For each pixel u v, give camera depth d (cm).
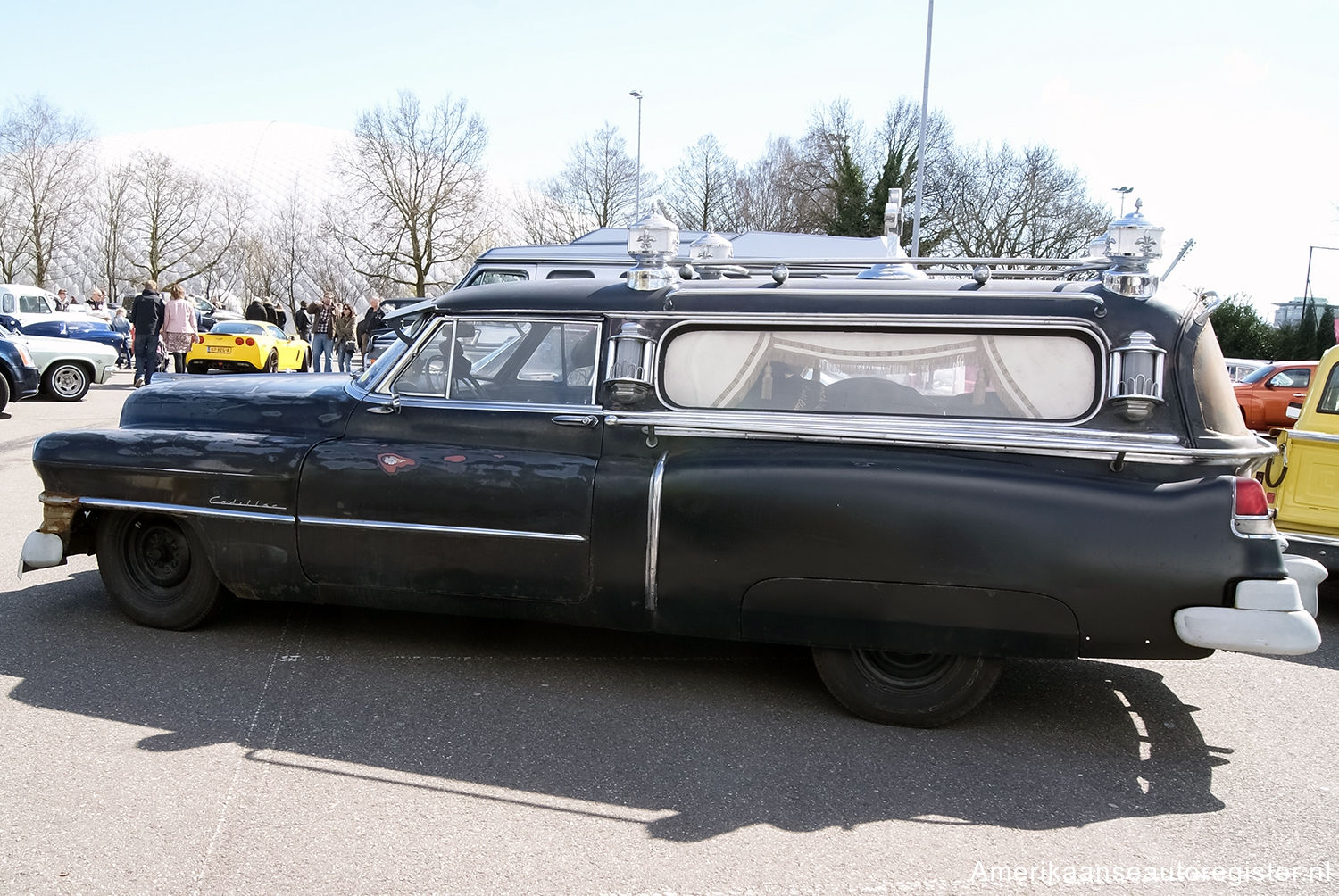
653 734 395
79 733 374
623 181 5344
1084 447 379
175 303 1878
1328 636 577
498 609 443
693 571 407
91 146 8425
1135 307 389
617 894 279
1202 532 363
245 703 409
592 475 420
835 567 390
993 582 375
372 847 299
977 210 4994
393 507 440
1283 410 1708
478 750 373
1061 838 322
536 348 448
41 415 1366
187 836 302
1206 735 418
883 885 289
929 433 394
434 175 5322
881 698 411
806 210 5338
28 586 564
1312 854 317
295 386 507
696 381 423
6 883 274
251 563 466
